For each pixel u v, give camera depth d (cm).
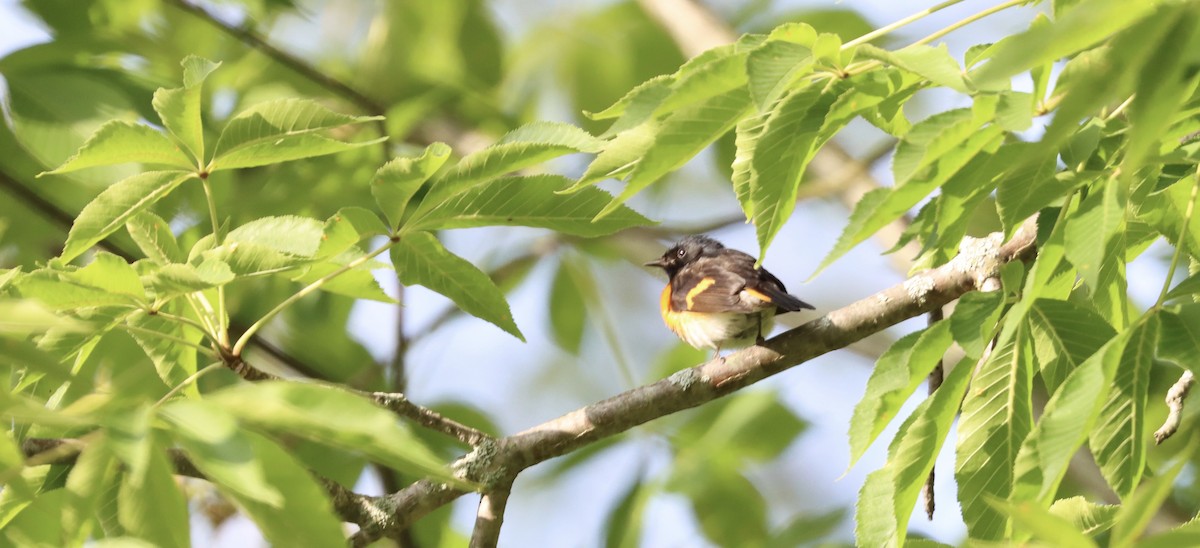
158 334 658
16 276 576
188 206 1159
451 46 1480
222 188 1172
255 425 411
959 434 576
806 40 500
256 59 1387
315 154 646
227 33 1323
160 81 1093
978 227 1362
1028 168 522
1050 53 357
